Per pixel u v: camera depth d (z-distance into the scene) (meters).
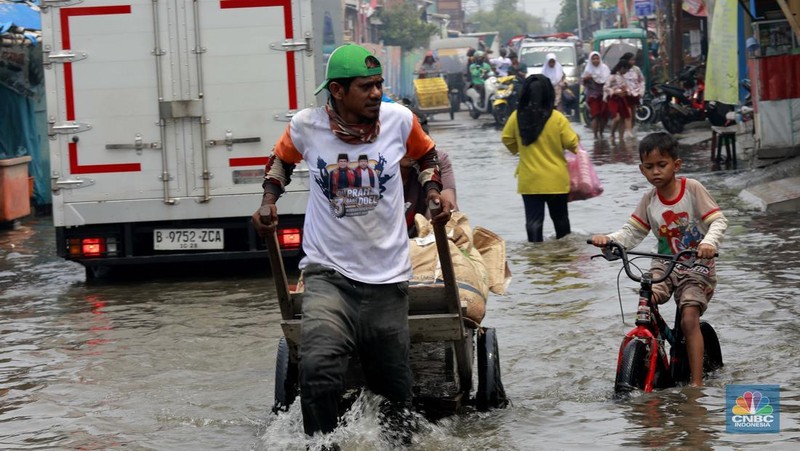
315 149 7.43
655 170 9.07
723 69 28.75
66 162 15.45
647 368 9.02
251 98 15.40
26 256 18.84
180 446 8.14
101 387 9.97
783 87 23.67
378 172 7.40
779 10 25.27
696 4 39.91
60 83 15.35
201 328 12.34
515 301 13.11
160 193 15.48
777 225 17.67
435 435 7.96
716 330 11.09
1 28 21.95
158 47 15.34
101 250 15.59
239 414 8.95
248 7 15.31
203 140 15.42
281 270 7.67
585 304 12.77
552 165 17.33
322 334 7.16
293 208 15.49
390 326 7.45
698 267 9.16
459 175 28.31
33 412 9.20
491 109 55.91
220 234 15.60
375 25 99.19
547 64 49.56
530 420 8.41
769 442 7.57
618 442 7.73
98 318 13.18
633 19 75.44
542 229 17.56
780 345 10.40
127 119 15.41
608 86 36.72
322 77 16.83
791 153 23.72
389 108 7.53
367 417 7.82
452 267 7.66
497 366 8.70
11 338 12.20
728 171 25.80
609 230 18.27
